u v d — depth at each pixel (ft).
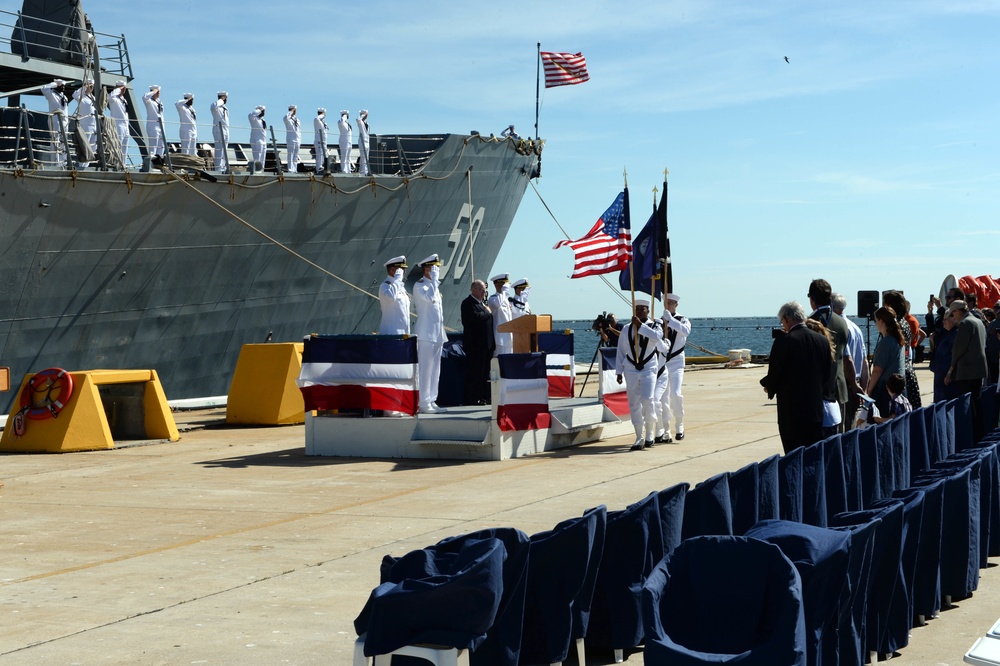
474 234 102.73
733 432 55.16
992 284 103.81
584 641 19.31
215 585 24.52
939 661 19.47
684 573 15.12
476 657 16.71
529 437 47.09
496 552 15.43
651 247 48.65
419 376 51.88
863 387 40.50
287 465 45.01
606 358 54.13
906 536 20.65
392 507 34.30
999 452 29.07
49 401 51.21
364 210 86.02
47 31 79.00
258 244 77.92
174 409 74.13
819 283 35.47
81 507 35.55
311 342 48.14
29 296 64.75
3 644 20.06
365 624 16.15
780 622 13.84
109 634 20.65
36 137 76.23
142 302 71.77
